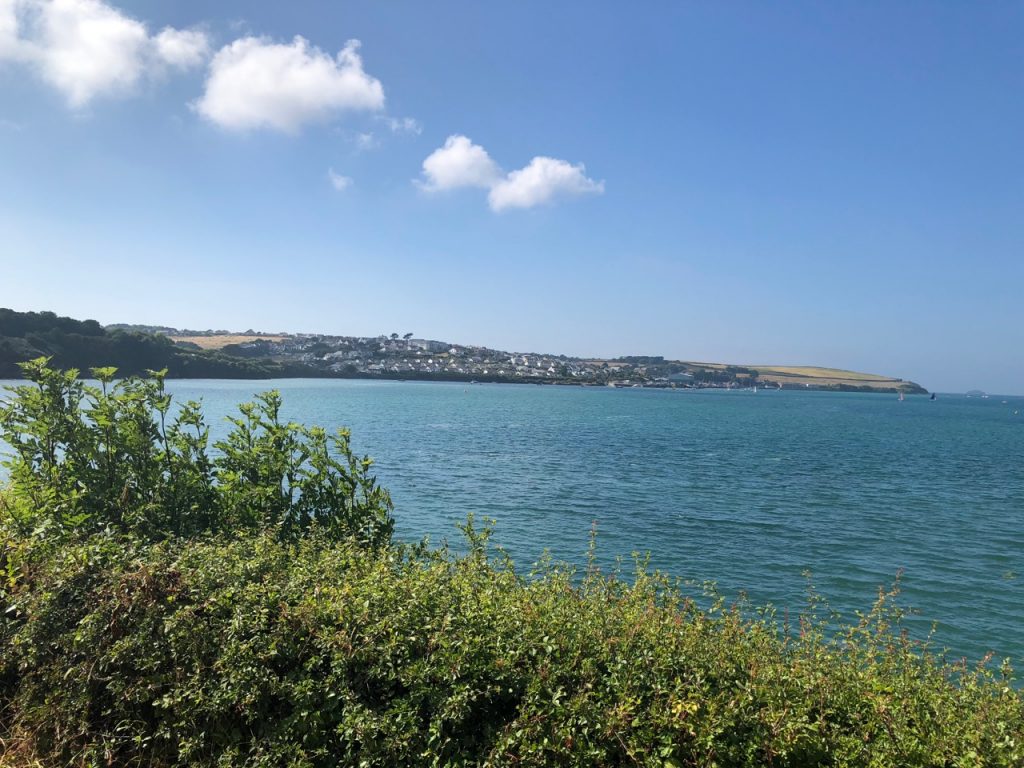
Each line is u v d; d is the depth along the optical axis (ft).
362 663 13.87
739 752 12.20
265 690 13.57
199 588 15.57
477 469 106.73
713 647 16.19
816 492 93.35
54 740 13.79
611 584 20.86
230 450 25.07
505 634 14.75
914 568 55.62
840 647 21.58
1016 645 39.40
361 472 25.50
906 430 250.37
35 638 14.67
